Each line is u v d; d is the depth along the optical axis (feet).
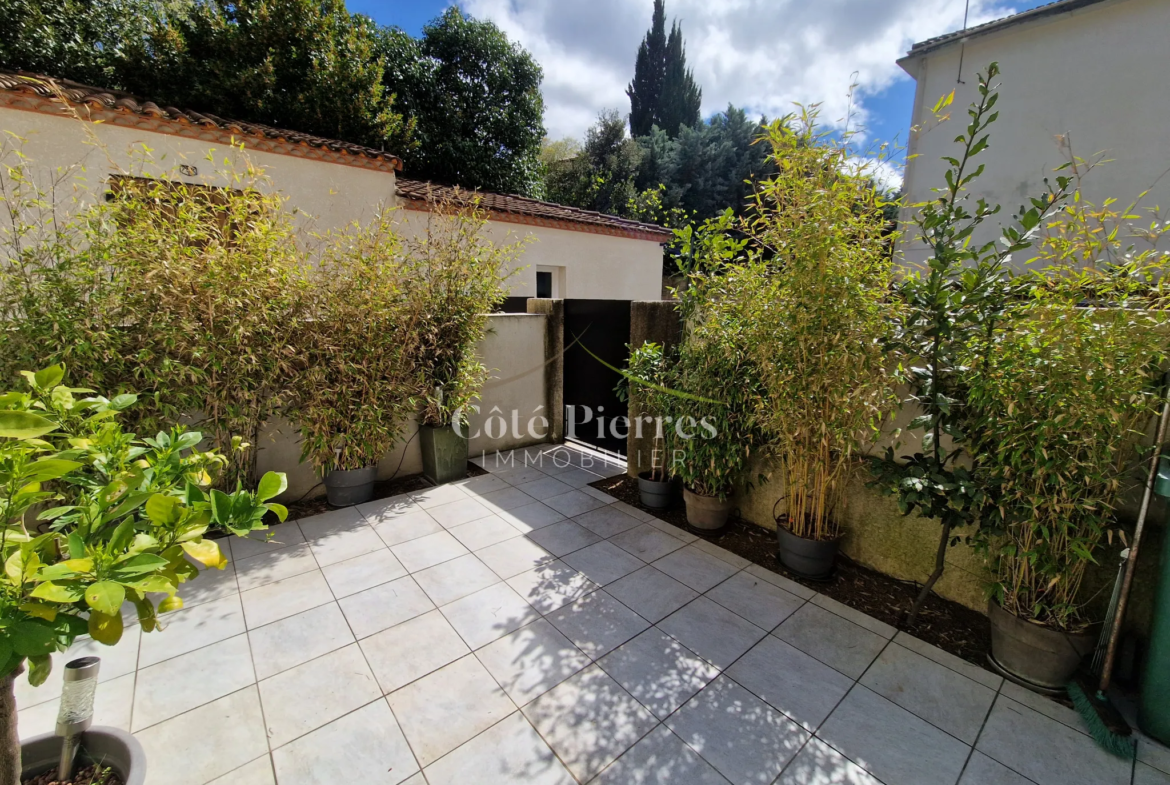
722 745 5.38
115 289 8.82
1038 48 21.17
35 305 8.16
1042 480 5.69
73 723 4.26
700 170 58.13
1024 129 21.66
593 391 16.21
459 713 5.76
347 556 9.41
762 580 8.68
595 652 6.82
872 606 7.93
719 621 7.52
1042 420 5.60
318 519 11.09
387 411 12.22
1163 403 5.43
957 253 6.40
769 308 7.95
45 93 12.99
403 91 34.96
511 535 10.36
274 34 27.12
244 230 9.89
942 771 5.10
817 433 7.86
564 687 6.19
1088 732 5.56
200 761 5.09
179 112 15.60
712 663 6.63
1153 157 19.06
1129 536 6.11
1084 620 6.17
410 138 33.14
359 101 29.37
